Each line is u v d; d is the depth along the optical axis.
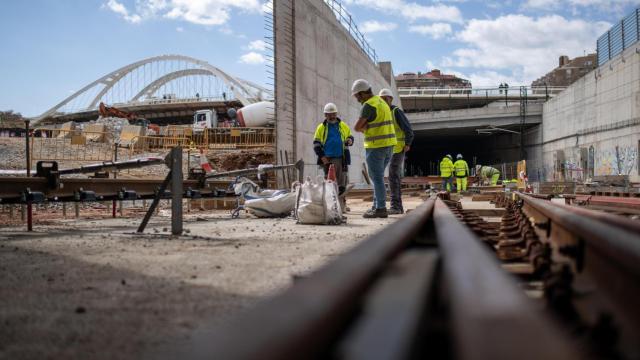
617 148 48.06
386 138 11.30
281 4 22.95
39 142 31.98
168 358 1.03
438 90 88.56
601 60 55.31
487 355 0.74
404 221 3.42
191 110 121.88
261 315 0.91
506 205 13.77
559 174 62.25
